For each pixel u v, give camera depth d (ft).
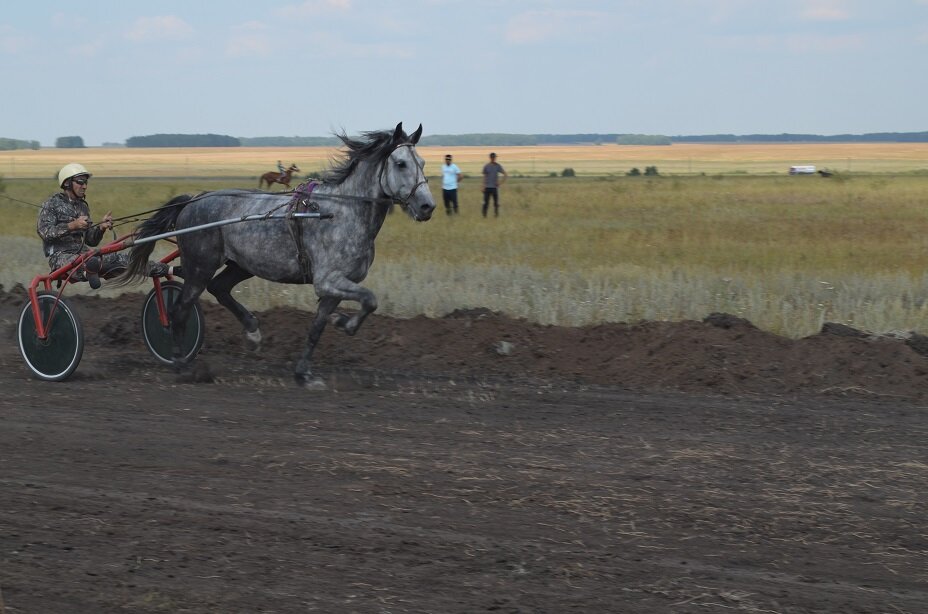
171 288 34.27
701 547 17.84
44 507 19.74
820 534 18.47
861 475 21.89
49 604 15.51
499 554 17.46
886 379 30.73
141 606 15.44
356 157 30.19
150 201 112.78
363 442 24.36
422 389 30.63
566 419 26.86
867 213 92.68
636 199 118.01
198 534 18.34
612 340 34.78
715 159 450.30
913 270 52.70
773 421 26.73
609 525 18.84
